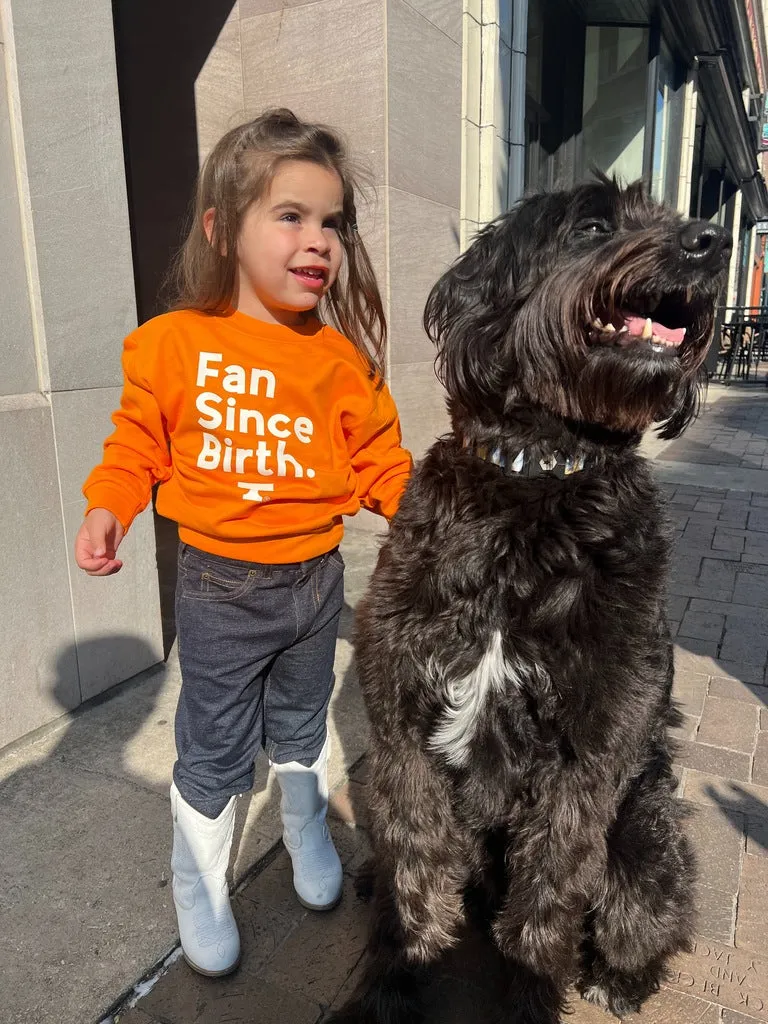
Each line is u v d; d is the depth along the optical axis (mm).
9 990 1737
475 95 5469
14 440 2514
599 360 1592
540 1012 1641
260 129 1591
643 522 1693
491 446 1749
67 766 2564
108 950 1854
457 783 1769
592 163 1999
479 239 1896
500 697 1617
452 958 1927
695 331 1803
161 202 5258
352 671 3256
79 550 1506
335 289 1873
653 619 1624
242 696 1740
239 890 2076
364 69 4332
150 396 1609
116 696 3008
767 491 6395
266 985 1786
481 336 1802
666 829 1824
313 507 1716
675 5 9633
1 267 2445
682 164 11992
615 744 1580
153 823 2295
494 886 1944
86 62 2596
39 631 2672
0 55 2357
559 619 1551
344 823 2336
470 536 1642
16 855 2150
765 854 2248
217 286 1628
